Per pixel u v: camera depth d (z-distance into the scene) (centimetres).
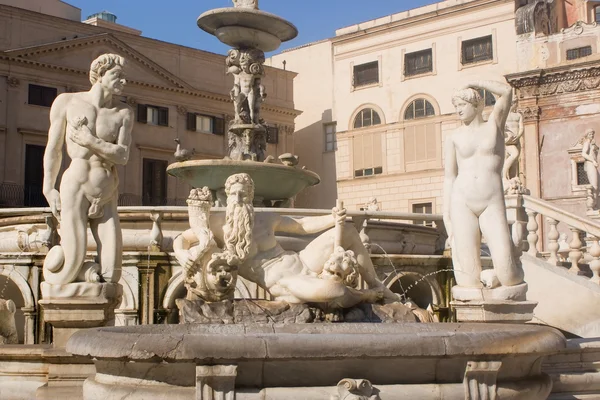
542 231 2839
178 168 1305
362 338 475
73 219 697
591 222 1267
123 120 718
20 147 4181
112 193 719
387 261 1033
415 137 4634
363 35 4906
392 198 4706
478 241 744
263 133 1448
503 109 741
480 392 499
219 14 1360
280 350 461
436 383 495
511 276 727
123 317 941
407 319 739
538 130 3934
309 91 5281
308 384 475
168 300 952
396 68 4744
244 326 654
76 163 704
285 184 1306
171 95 4775
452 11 4475
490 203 735
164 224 1024
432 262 1076
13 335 799
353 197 4897
